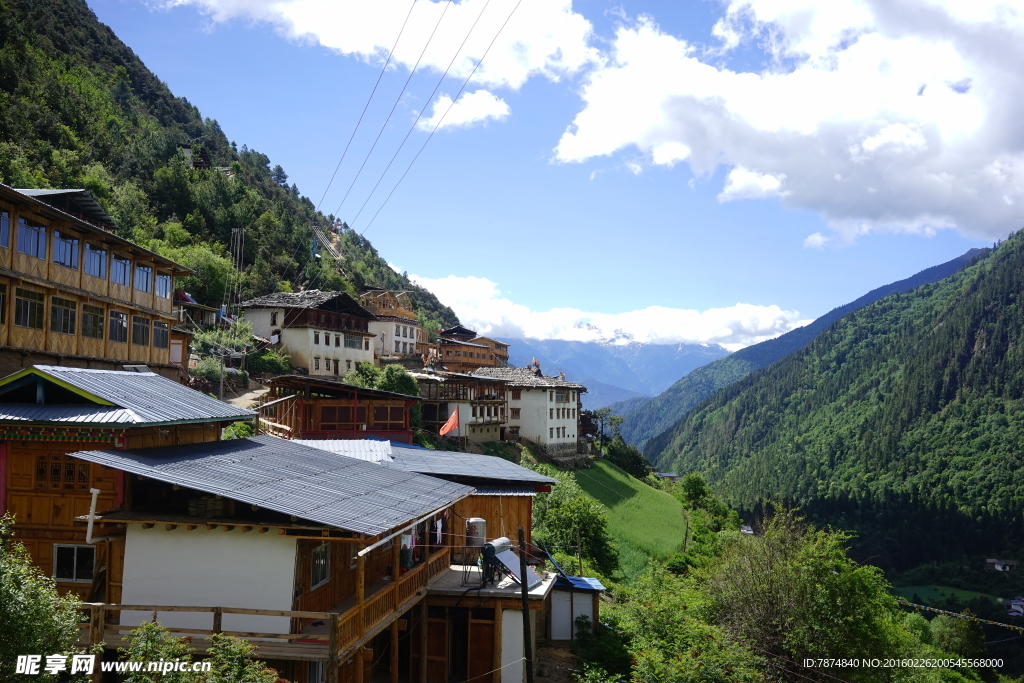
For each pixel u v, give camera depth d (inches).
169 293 1795.0
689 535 2866.6
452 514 1200.8
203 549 665.0
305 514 640.4
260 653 612.7
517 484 1235.2
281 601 652.1
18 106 4244.6
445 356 4741.6
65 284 1316.4
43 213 1223.5
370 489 817.5
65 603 552.1
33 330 1227.2
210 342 2588.6
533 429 3467.0
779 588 1299.2
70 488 783.7
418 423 2689.5
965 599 4847.4
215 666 546.9
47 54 5777.6
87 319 1401.3
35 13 6638.8
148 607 610.9
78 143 4522.6
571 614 1158.3
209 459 749.9
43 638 507.8
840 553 1312.7
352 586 837.8
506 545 991.6
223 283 3472.0
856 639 1240.2
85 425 741.9
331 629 613.9
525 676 868.0
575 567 1576.0
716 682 984.3
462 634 978.7
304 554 697.0
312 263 5260.8
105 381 877.8
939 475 6973.4
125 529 681.0
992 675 3201.3
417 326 4628.4
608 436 4635.8
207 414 919.7
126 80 7283.5
